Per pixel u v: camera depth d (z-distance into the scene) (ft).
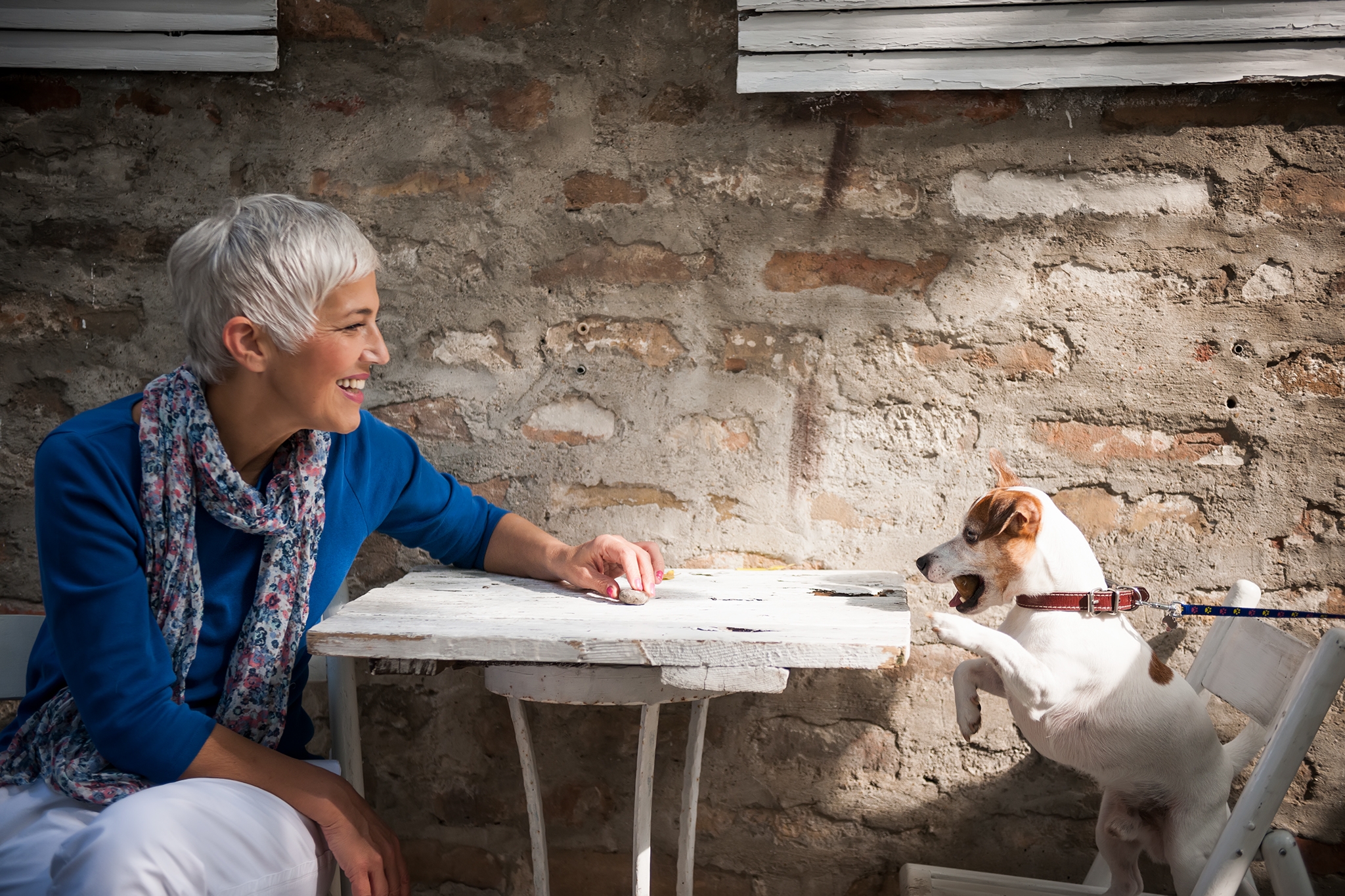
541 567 5.26
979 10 5.57
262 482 4.47
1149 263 5.65
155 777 3.98
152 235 6.08
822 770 6.11
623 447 6.07
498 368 6.12
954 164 5.73
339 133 6.05
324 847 4.26
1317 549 5.63
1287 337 5.58
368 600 4.75
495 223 6.04
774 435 5.97
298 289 3.89
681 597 4.92
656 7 5.87
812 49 5.67
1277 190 5.53
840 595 4.99
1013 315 5.75
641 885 4.78
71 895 3.53
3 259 6.09
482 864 6.35
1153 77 5.48
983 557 4.87
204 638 4.30
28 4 5.90
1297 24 5.34
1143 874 5.95
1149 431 5.72
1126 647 4.82
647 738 4.68
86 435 3.97
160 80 6.02
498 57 5.98
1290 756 4.37
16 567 6.22
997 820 6.02
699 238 5.93
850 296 5.85
